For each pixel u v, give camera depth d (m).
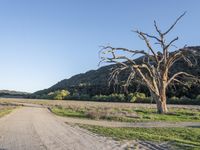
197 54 49.34
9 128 22.17
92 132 21.52
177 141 17.42
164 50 48.78
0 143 14.35
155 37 48.53
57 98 125.25
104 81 126.75
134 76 49.09
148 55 48.72
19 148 12.88
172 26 47.56
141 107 59.81
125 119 36.31
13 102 98.19
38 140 15.70
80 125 27.53
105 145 14.71
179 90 86.62
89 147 13.80
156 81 48.72
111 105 68.56
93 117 38.88
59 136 17.97
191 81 53.03
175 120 36.47
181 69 99.50
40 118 34.56
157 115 42.88
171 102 78.44
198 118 38.88
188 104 74.94
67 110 55.06
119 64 48.38
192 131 23.81
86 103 83.31
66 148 13.25
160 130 24.89
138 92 91.38
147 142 16.72
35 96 160.62
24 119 32.16
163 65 48.75
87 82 146.88
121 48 47.88
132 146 14.83
